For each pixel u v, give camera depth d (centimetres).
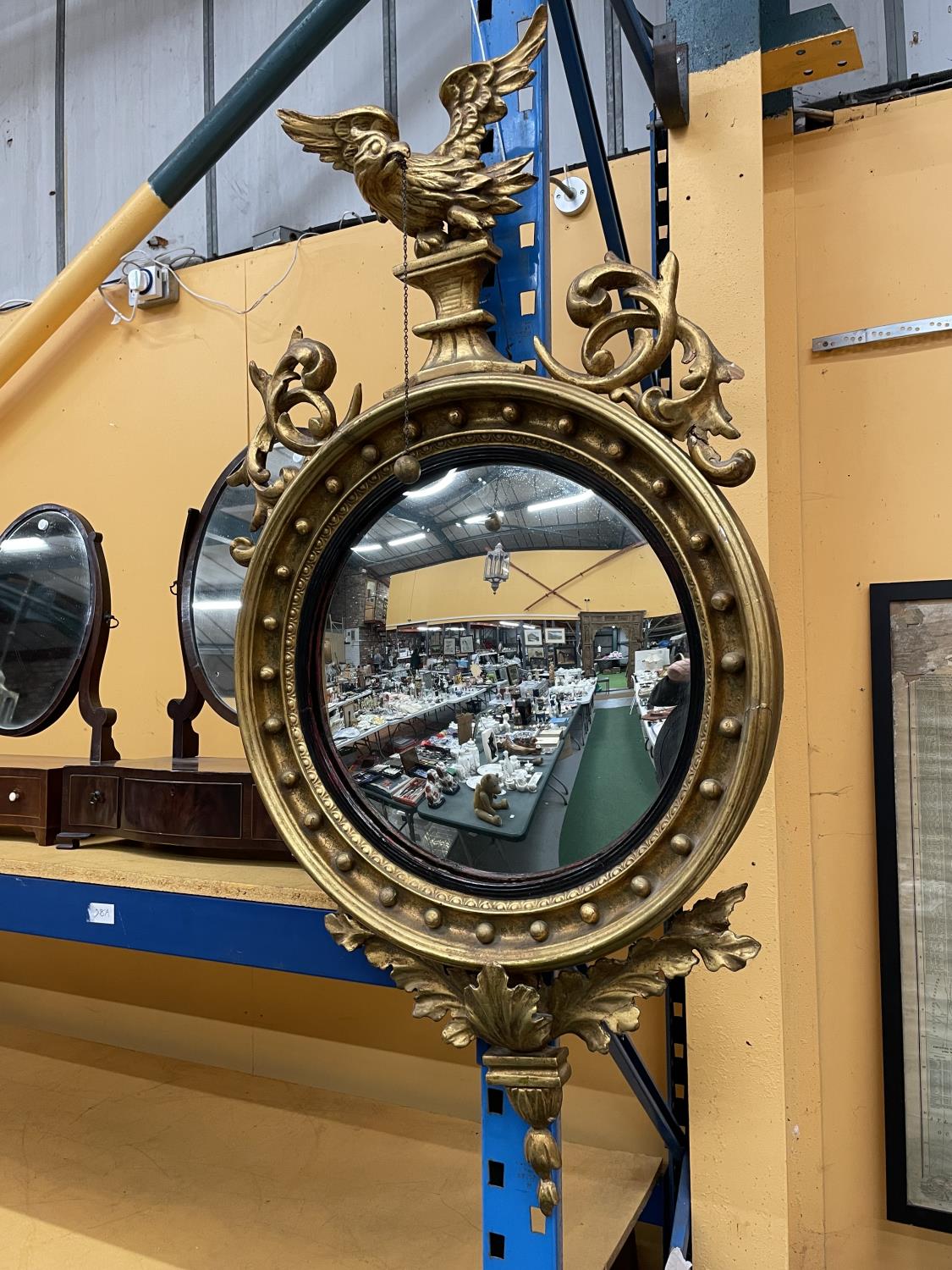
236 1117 115
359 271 133
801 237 108
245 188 152
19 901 85
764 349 88
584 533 57
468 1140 109
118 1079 128
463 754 60
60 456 158
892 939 100
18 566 116
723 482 52
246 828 83
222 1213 91
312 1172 100
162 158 159
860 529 105
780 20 95
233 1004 134
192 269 147
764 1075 86
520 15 70
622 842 55
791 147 107
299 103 148
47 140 170
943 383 102
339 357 133
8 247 174
